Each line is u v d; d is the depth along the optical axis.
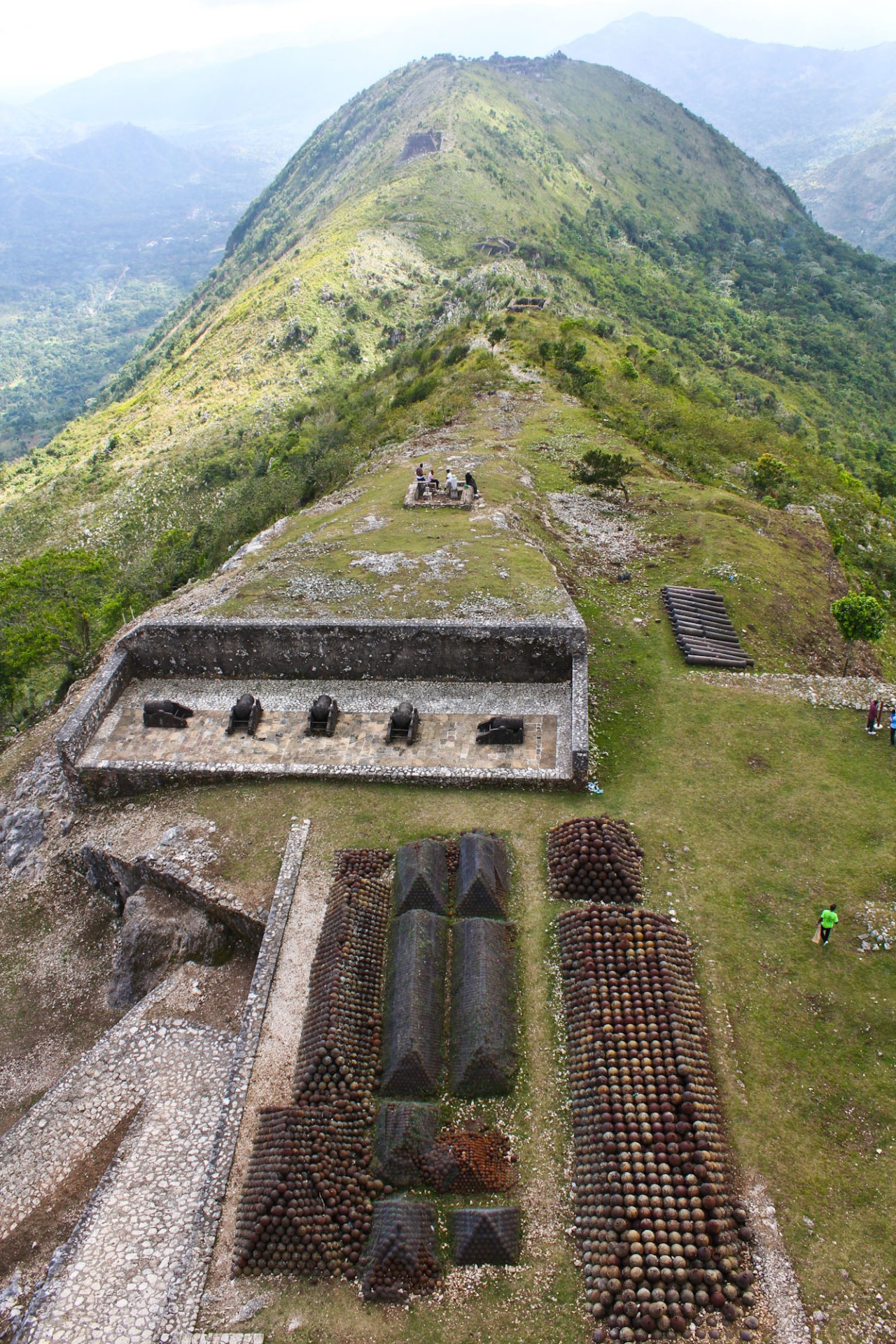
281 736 24.48
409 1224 12.73
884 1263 11.69
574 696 22.73
